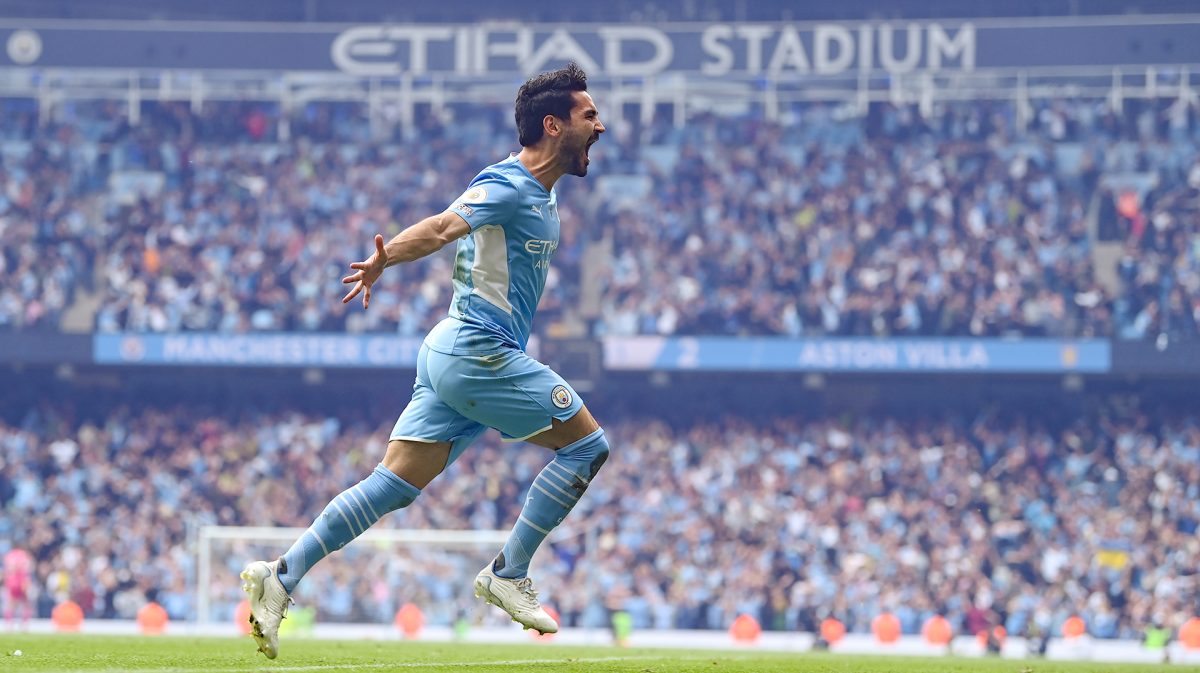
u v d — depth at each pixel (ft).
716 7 136.15
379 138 128.98
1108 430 112.78
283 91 128.36
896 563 100.63
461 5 137.90
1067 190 121.39
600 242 125.80
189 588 90.43
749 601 97.60
